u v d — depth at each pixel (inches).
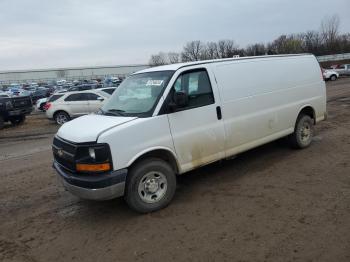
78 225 188.2
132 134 182.5
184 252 151.0
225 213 184.7
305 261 136.8
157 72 214.7
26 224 194.9
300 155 277.4
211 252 148.9
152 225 179.2
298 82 280.5
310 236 154.1
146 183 191.0
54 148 204.4
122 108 208.2
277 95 260.7
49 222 195.0
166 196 197.3
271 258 140.6
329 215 171.8
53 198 231.0
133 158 182.2
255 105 242.7
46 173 289.6
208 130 213.6
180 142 200.8
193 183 233.9
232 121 227.0
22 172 300.8
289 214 176.7
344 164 247.1
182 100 193.0
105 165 175.2
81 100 644.1
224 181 233.0
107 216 195.8
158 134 191.8
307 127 293.9
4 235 183.6
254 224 169.6
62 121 655.8
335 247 144.3
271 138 258.8
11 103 653.3
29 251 165.2
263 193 206.8
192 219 181.3
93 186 175.0
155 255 151.1
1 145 471.5
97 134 176.2
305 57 293.4
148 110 193.8
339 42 3403.1
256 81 245.1
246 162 269.7
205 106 212.5
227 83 226.4
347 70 1715.1
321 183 214.7
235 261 140.9
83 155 178.4
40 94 1662.2
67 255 158.7
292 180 223.9
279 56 269.1
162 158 205.0
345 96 713.6
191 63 214.5
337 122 410.6
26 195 241.0
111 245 163.5
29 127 653.3
